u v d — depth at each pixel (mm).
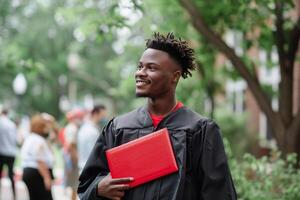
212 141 3602
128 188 3559
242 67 9812
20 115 49469
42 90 49750
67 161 10562
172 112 3688
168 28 12820
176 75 3709
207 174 3551
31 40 43594
